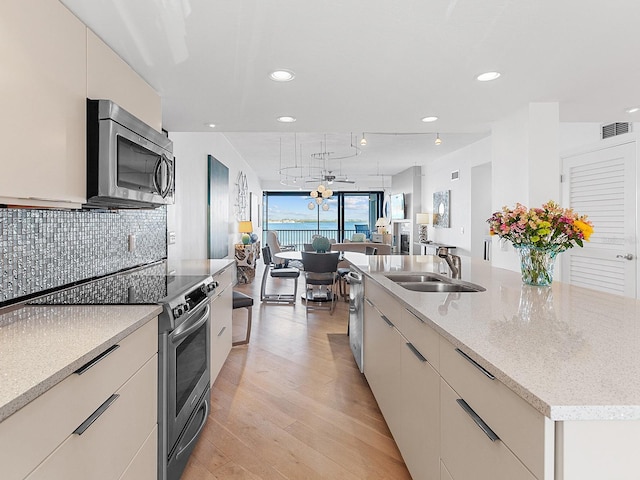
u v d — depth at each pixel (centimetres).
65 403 96
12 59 124
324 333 419
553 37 192
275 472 190
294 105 299
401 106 303
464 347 114
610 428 78
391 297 211
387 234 1081
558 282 241
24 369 92
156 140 223
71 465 99
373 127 368
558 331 129
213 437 220
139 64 220
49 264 190
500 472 97
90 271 229
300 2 160
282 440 217
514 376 90
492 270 309
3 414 74
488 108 307
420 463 161
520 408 88
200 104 296
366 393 276
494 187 355
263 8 164
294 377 303
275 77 241
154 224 338
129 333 129
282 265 794
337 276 590
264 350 364
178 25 177
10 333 121
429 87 260
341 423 236
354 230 1409
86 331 123
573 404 76
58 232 198
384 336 228
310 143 704
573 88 264
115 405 122
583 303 175
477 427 110
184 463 185
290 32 185
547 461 79
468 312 156
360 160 888
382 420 239
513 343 115
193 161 467
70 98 156
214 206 561
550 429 79
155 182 219
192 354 198
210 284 237
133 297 172
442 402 137
